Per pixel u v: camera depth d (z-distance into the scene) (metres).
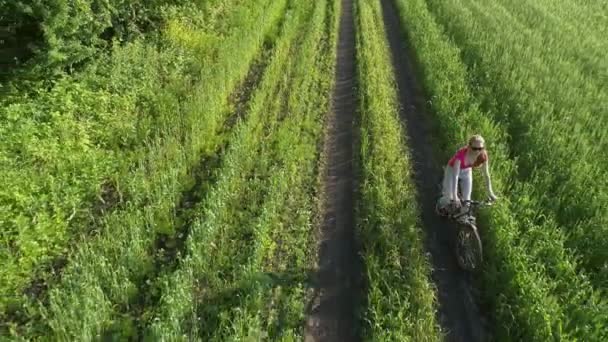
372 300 7.41
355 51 19.00
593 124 12.10
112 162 10.30
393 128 12.30
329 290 7.96
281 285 7.75
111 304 7.13
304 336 7.12
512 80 14.12
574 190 9.50
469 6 23.45
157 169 10.15
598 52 17.70
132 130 11.24
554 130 11.23
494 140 11.13
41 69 12.14
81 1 12.50
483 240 8.70
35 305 7.03
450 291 7.99
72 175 9.79
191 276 7.46
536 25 21.06
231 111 13.12
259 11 21.33
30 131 10.42
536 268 7.52
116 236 8.23
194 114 11.91
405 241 8.48
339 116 13.73
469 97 13.56
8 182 9.01
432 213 9.80
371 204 9.43
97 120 11.63
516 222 8.49
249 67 16.31
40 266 7.79
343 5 26.09
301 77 15.48
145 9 16.41
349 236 9.13
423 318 7.04
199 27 17.97
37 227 8.22
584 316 6.87
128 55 14.01
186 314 6.96
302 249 8.64
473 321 7.47
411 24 20.61
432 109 13.46
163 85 13.69
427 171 11.24
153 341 6.38
